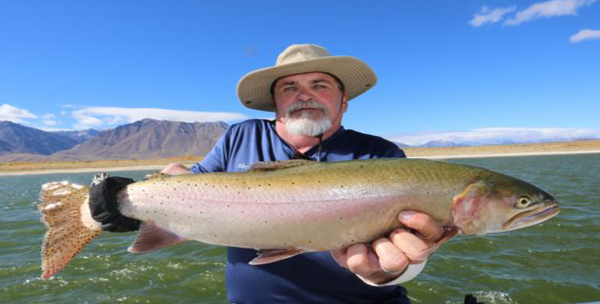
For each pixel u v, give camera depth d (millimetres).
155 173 693
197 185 652
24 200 4246
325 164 640
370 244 575
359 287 647
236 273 698
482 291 1350
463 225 600
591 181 4402
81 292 1411
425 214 552
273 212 615
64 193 665
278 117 772
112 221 642
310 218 606
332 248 604
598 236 1929
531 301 1278
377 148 735
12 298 1363
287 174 638
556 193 3441
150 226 659
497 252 1727
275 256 597
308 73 722
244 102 896
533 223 606
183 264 1684
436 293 1341
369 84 816
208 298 1358
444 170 616
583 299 1287
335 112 742
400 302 664
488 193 599
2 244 2094
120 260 1745
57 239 651
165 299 1350
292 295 650
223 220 629
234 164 759
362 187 602
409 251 504
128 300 1343
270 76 759
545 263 1591
